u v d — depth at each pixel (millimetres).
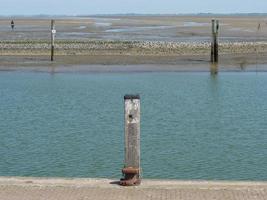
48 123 25859
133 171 12062
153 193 11562
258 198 11180
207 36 90125
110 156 19766
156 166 18422
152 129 24406
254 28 118750
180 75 44500
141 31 108250
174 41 74250
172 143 21734
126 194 11516
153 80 41906
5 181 12383
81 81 41406
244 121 26281
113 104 31516
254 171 17844
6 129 24422
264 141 22094
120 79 42438
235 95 34594
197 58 54688
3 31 107875
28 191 11703
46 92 36156
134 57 55312
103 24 152250
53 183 12258
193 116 27609
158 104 31344
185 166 18438
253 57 55344
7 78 42750
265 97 33750
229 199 11133
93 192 11656
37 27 130250
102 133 23672
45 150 20656
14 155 19938
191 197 11266
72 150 20672
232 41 73875
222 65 50000
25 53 57719
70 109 29781
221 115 27859
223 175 17375
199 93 35656
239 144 21641
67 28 123500
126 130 12109
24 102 32094
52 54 52844
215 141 22094
